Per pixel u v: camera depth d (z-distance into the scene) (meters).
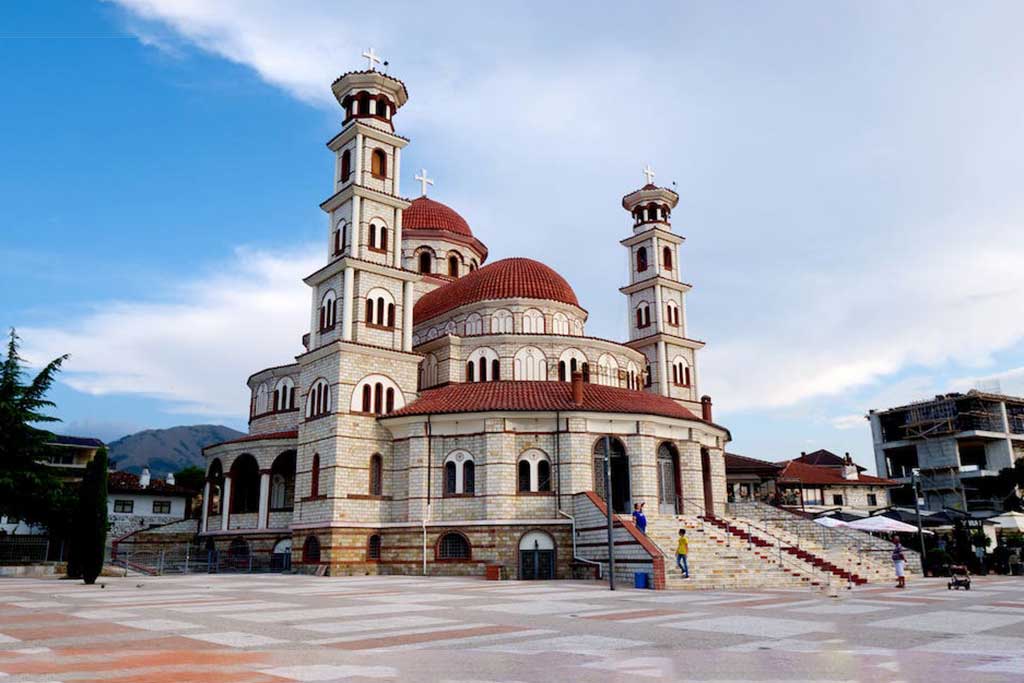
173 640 18.91
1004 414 104.44
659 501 55.12
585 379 62.88
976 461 107.31
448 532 52.19
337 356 55.59
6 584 41.03
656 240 80.94
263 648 17.75
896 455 112.31
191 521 68.00
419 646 18.22
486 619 23.84
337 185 62.03
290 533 60.09
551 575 50.16
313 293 60.91
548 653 17.12
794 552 46.22
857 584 43.03
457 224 82.31
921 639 19.62
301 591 35.88
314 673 14.38
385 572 53.06
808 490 95.88
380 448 55.78
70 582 42.84
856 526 53.28
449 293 69.06
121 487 77.81
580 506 50.34
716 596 33.44
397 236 60.72
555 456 52.84
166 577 48.78
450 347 62.03
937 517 60.88
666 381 76.81
